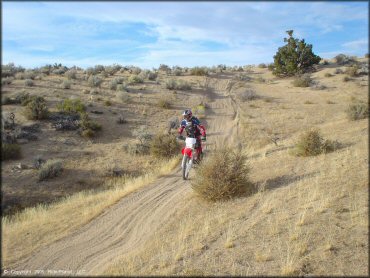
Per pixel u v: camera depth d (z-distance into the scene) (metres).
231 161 9.34
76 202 11.71
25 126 21.53
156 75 45.44
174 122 25.33
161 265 5.59
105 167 17.77
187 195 10.07
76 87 33.91
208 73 53.75
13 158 17.56
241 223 7.06
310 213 6.86
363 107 21.47
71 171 17.11
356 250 5.27
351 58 63.31
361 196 7.27
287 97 37.72
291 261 5.00
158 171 16.28
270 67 58.47
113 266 5.88
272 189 9.16
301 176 9.88
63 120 23.00
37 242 7.51
